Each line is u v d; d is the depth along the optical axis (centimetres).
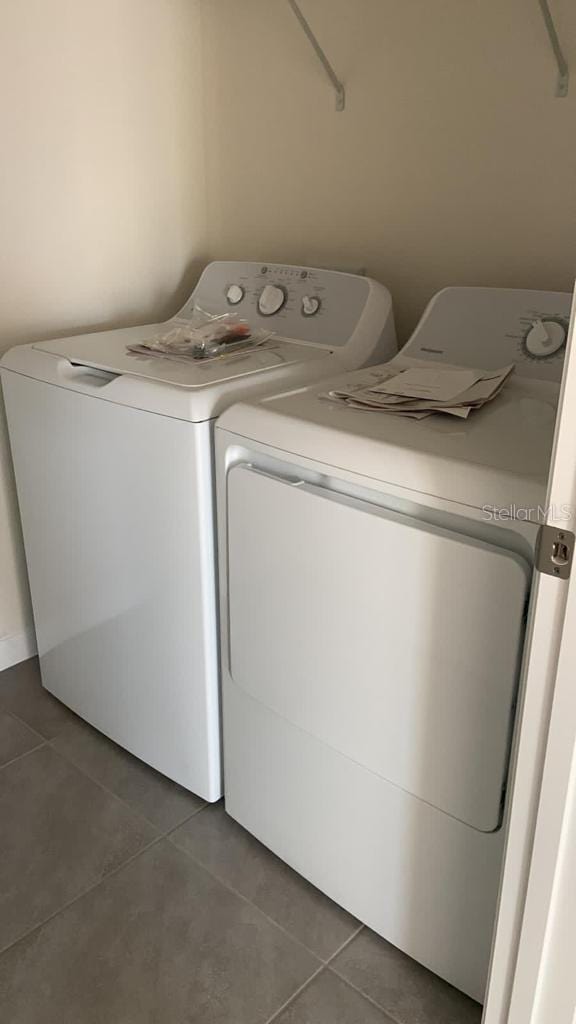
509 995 102
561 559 79
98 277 199
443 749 116
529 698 87
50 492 171
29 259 184
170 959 137
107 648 173
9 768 179
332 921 145
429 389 133
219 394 137
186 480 138
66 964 136
